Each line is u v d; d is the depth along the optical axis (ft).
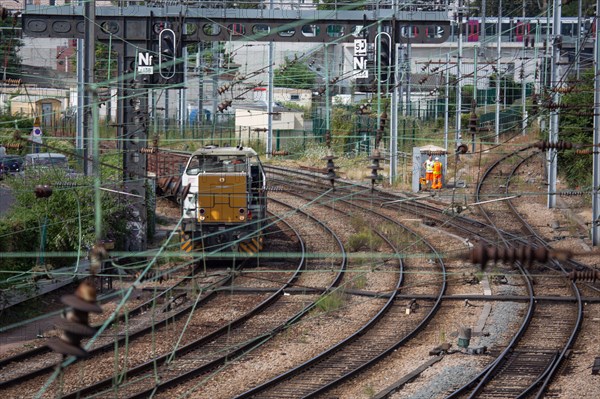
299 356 196.95
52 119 568.00
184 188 302.86
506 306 241.96
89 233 269.23
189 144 584.40
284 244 339.77
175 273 287.69
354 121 625.41
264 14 305.73
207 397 168.25
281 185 477.77
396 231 357.20
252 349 200.85
